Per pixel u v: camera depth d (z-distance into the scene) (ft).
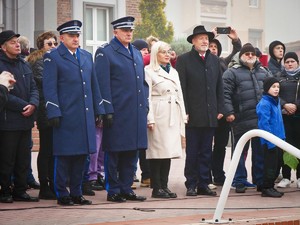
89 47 109.50
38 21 96.63
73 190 39.52
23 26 95.91
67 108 39.09
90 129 39.52
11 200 39.65
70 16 105.81
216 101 44.62
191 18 141.38
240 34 159.74
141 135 41.11
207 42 44.47
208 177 44.11
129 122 40.73
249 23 160.76
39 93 41.37
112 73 40.73
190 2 140.77
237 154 31.65
